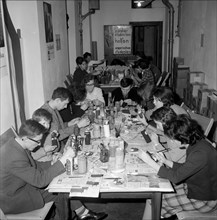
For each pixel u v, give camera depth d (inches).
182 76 316.2
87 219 111.9
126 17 415.8
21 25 158.6
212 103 203.2
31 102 168.2
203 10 267.1
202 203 92.8
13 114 140.3
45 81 174.1
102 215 116.6
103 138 120.1
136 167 93.8
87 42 391.5
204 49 262.5
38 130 88.6
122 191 81.7
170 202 96.1
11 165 87.6
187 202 94.7
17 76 146.6
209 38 247.1
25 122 90.4
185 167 87.5
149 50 436.5
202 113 222.5
